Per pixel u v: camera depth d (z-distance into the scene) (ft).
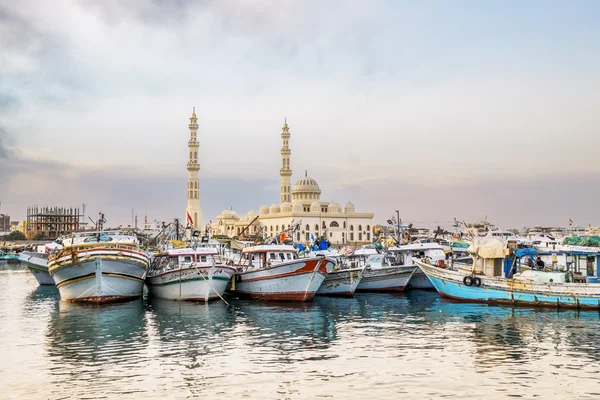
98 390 108.27
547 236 404.36
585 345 140.67
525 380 112.98
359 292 258.78
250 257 245.04
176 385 111.04
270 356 132.05
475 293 211.82
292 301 219.82
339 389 108.27
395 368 121.49
